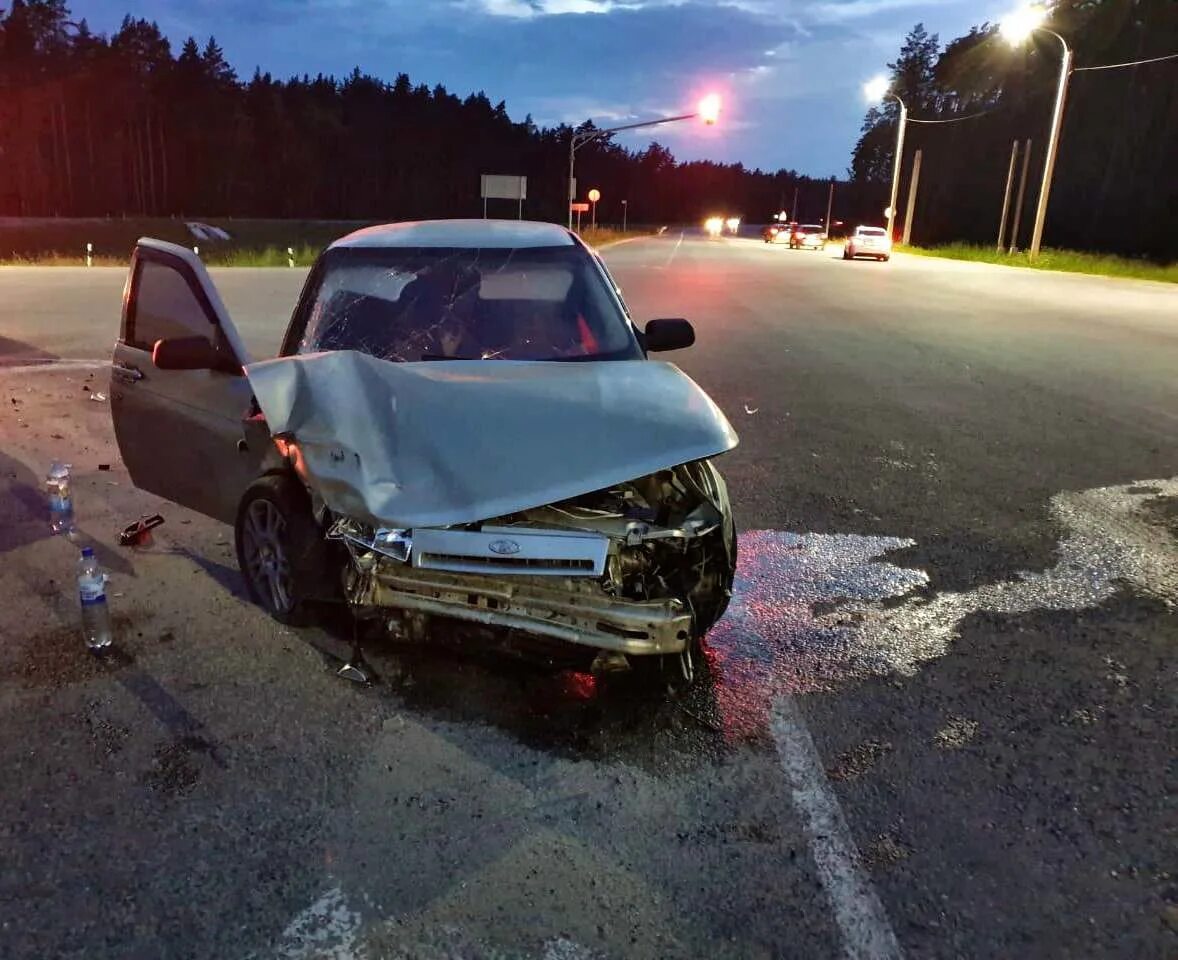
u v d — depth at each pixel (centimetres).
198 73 11475
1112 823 290
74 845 274
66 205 10488
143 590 450
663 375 396
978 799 302
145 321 478
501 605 324
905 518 582
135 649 392
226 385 425
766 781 310
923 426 827
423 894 258
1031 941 243
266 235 8312
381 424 337
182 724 338
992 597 463
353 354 373
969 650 406
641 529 327
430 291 453
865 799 302
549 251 481
